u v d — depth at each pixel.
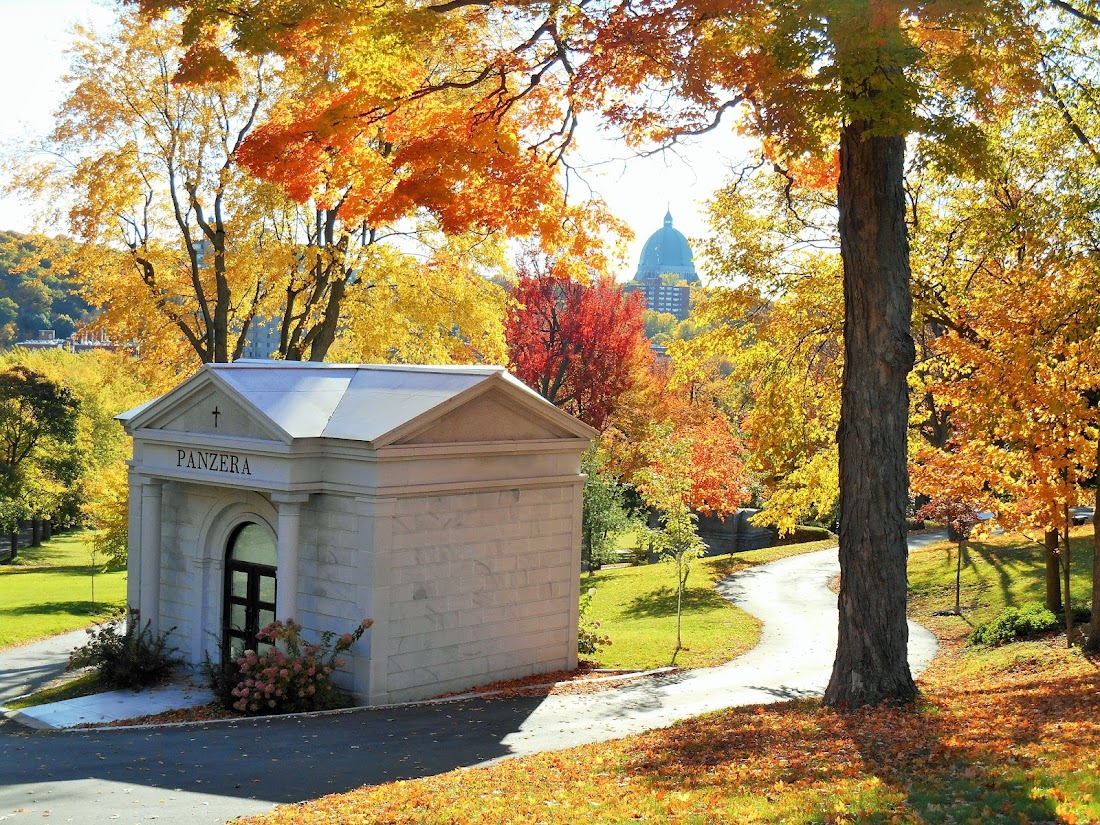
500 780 12.25
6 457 65.75
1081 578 31.72
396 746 15.77
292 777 13.77
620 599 39.50
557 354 58.91
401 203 17.39
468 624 21.62
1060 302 18.61
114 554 41.56
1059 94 19.97
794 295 25.83
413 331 37.53
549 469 23.23
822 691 21.14
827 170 20.52
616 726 17.25
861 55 12.79
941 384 22.17
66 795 12.88
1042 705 13.70
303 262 33.81
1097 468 20.22
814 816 8.67
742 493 48.03
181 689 22.27
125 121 32.50
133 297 33.91
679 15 14.85
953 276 22.59
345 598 20.17
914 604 34.09
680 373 28.02
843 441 15.05
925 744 11.44
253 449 20.84
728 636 30.20
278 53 15.27
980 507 28.56
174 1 14.73
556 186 19.94
